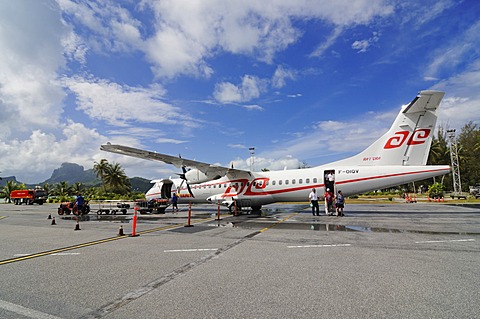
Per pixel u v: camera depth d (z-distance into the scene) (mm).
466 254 6855
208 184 22094
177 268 6020
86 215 21484
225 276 5391
